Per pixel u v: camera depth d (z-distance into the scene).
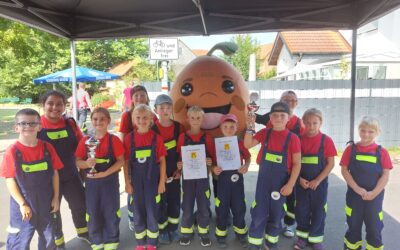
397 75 14.48
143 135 3.83
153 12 6.03
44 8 5.55
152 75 34.09
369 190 3.49
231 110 4.44
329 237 4.33
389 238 4.25
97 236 3.83
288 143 3.66
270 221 3.81
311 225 3.93
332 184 6.59
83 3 5.51
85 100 13.61
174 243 4.20
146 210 3.86
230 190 3.94
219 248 4.06
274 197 3.70
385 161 3.47
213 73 4.55
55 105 3.77
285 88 9.95
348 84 9.83
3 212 5.19
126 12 6.00
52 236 3.51
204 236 4.11
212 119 4.36
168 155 4.07
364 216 3.56
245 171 3.93
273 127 3.80
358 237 3.65
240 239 4.12
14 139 12.77
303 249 3.98
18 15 5.11
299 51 21.88
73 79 6.93
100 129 3.69
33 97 31.44
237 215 4.04
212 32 6.59
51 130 3.78
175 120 4.58
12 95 31.09
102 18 6.29
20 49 11.09
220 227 4.04
